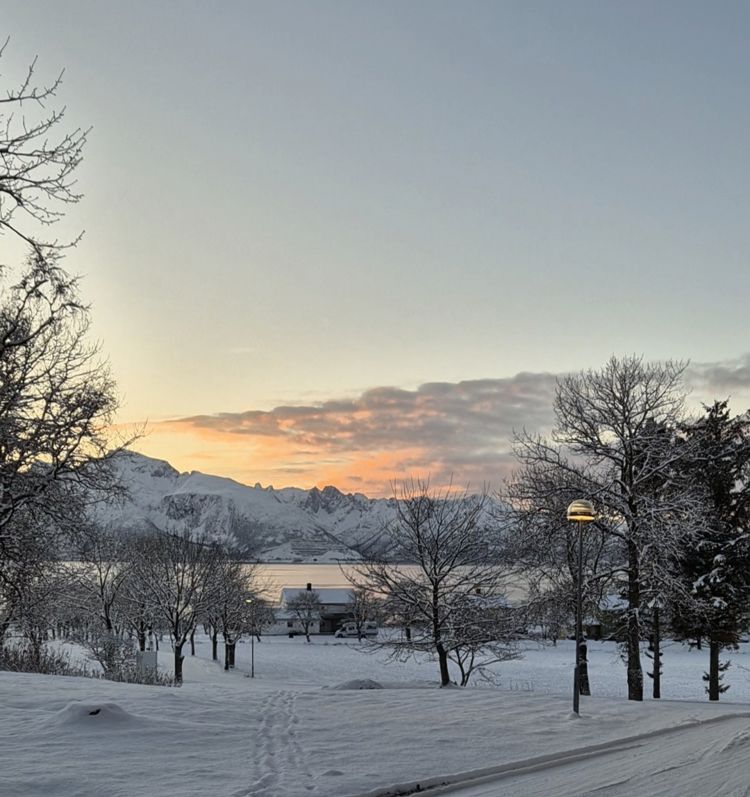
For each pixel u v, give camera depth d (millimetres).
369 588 35156
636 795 10031
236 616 78250
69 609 44031
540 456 30781
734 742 14133
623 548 30078
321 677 67812
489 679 35812
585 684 31297
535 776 11375
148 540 63562
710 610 31984
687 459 30438
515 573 32656
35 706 14352
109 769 10352
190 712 14703
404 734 13812
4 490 21406
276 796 9445
